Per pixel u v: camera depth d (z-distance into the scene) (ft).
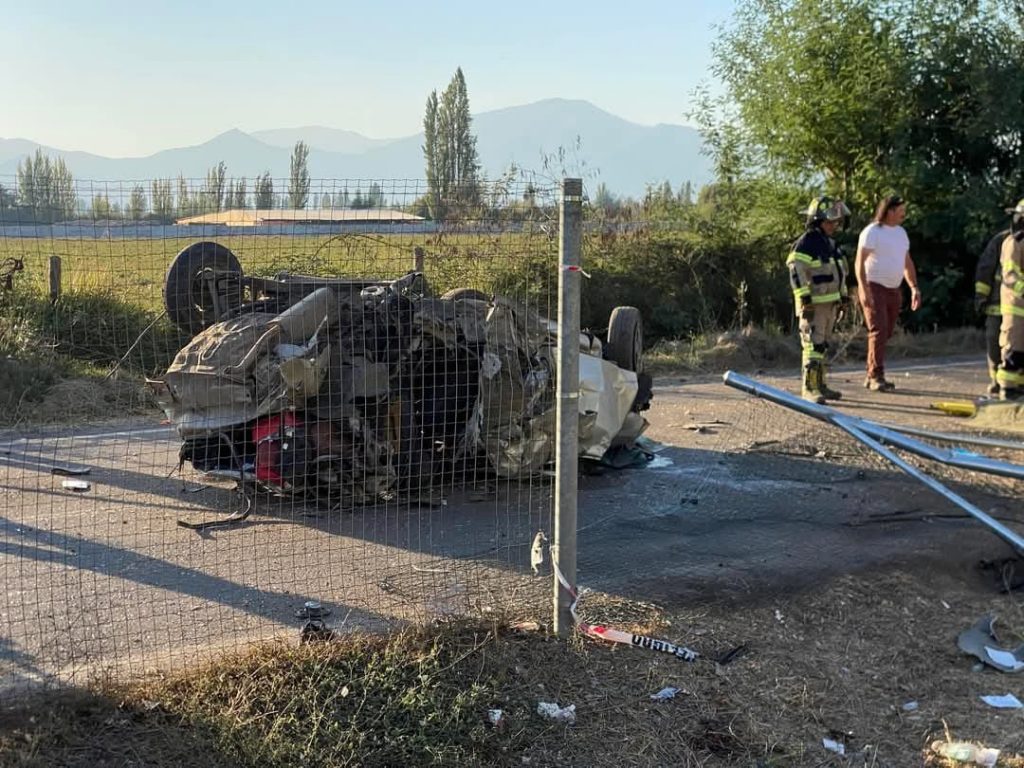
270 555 17.53
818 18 52.06
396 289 21.98
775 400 18.67
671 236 51.39
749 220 53.31
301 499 21.09
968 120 51.24
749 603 15.47
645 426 25.09
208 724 11.05
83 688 11.64
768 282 50.93
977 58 51.03
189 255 25.46
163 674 12.09
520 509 20.75
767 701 12.77
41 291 34.94
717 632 14.38
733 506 20.92
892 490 21.89
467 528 19.39
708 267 50.60
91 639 13.56
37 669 12.53
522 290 21.88
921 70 51.55
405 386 21.21
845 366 43.78
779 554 17.75
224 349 20.74
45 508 20.22
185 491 21.74
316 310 20.86
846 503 21.04
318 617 14.33
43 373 30.71
